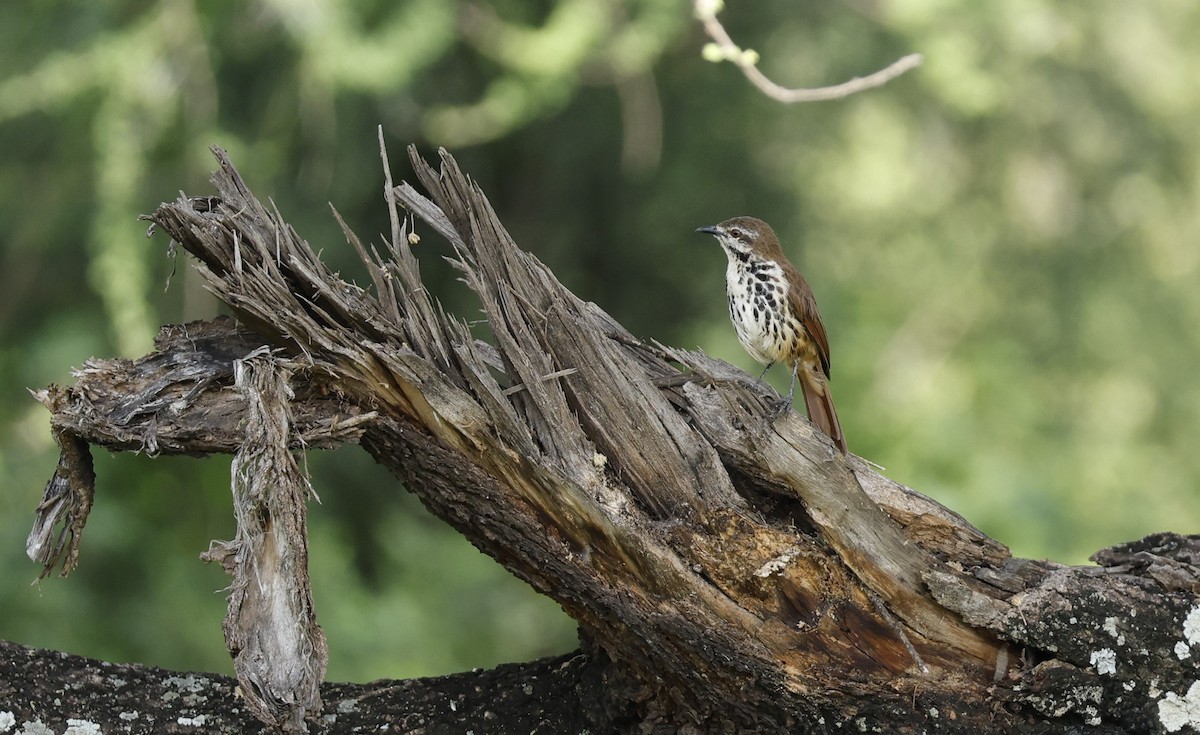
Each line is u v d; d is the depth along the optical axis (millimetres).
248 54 13477
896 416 16078
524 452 5973
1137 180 20641
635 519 6043
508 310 6129
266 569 5488
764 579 6043
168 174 13188
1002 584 6215
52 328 13844
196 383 6043
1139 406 21609
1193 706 6094
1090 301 20891
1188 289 22281
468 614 15344
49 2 12680
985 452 15883
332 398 6082
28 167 13742
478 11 13555
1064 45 18719
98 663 6680
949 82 15641
